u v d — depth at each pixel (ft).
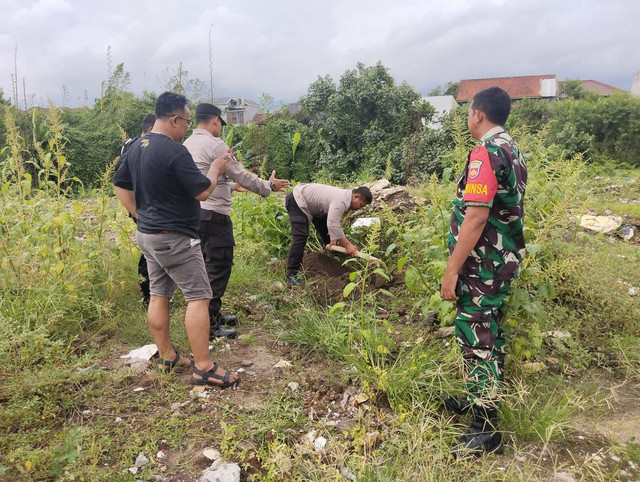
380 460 8.06
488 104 8.55
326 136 63.52
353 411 9.55
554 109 74.38
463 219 8.79
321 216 16.96
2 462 7.72
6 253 12.66
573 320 12.92
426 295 12.96
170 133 10.09
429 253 11.78
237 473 7.73
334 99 62.34
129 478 7.64
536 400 9.11
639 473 8.04
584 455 8.50
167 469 7.98
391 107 61.77
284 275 17.28
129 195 10.75
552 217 10.75
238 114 120.78
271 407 9.53
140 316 13.23
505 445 8.76
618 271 15.23
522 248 8.88
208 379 10.26
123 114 59.57
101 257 14.08
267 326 13.51
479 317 8.61
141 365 11.03
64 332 11.84
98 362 11.00
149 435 8.66
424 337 11.48
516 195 8.31
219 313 13.10
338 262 17.75
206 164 12.01
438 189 12.57
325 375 10.87
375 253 17.61
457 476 7.75
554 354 11.75
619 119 66.54
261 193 13.05
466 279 8.64
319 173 59.11
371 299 13.93
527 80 169.58
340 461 8.02
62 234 13.53
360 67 63.77
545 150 13.66
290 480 7.80
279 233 19.44
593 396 10.11
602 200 30.58
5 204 13.88
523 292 9.66
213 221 12.21
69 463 7.66
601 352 11.94
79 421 8.98
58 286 12.51
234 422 9.17
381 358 10.70
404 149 56.08
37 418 8.79
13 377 9.64
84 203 14.43
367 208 21.42
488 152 8.07
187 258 9.85
